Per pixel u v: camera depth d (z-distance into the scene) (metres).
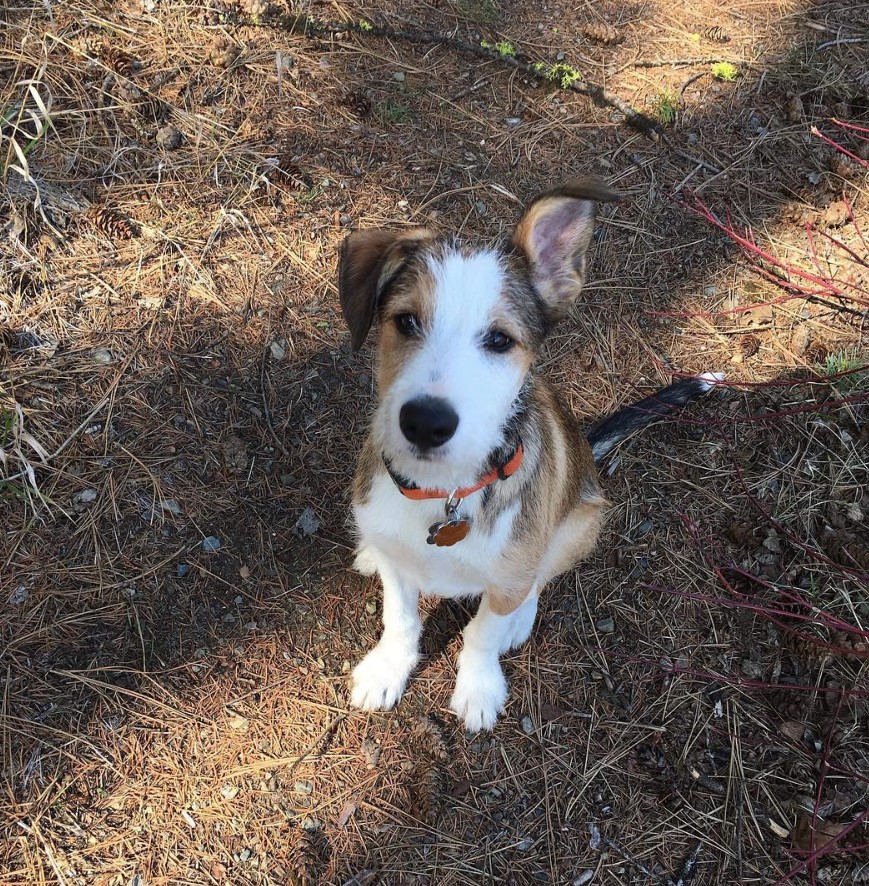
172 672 0.75
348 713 0.76
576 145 1.05
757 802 0.73
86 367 0.83
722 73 1.11
